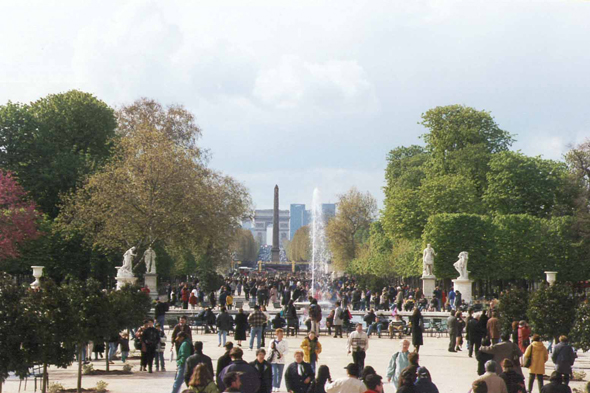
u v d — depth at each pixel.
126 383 28.27
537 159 94.56
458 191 92.19
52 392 26.33
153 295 74.06
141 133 72.44
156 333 31.48
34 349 24.08
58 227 75.06
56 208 79.62
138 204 68.19
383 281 83.94
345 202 135.25
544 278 84.44
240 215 90.75
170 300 70.31
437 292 69.00
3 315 23.59
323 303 79.94
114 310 28.86
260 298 70.38
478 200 94.06
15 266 74.69
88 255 78.69
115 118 88.75
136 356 37.75
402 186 113.19
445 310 68.12
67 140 84.62
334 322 49.28
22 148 78.19
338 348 42.31
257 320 38.34
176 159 70.31
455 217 83.56
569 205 91.69
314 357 26.00
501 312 36.00
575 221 80.25
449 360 37.00
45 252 76.25
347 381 17.02
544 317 32.66
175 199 68.94
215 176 79.50
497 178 93.00
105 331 27.53
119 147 77.56
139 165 69.06
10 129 78.38
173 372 31.84
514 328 31.73
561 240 83.75
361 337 27.31
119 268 67.31
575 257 83.31
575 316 31.05
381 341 47.28
